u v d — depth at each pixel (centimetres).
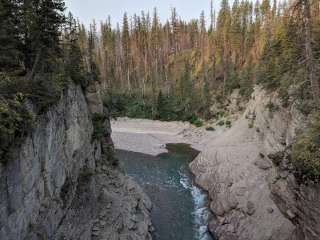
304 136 1441
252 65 5541
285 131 2133
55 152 1555
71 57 2250
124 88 7794
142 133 5753
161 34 8688
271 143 2405
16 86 1292
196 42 8394
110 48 8619
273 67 2938
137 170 3878
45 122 1432
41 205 1333
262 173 2439
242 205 2239
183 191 3119
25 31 1611
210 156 3512
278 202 1855
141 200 2594
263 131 2931
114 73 8200
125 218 2088
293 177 1516
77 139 1959
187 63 7381
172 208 2719
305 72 1841
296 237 1517
